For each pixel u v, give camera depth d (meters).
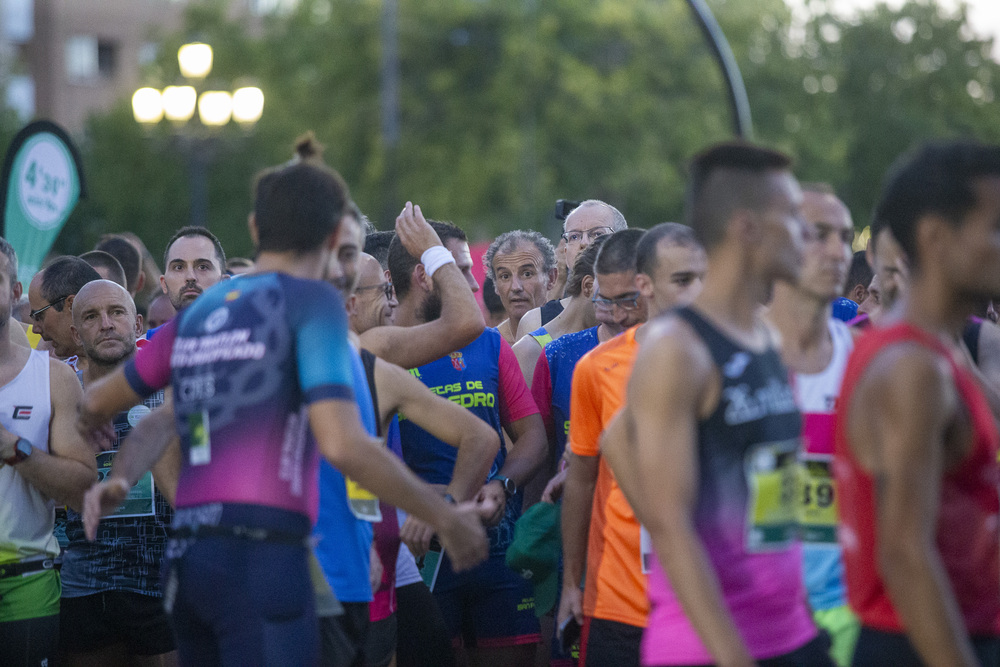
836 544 7.50
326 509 7.93
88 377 11.90
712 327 5.86
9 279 10.24
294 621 6.55
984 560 5.93
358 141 92.12
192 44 45.38
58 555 10.47
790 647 5.93
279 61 93.06
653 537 5.65
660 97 88.88
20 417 10.09
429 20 92.62
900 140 87.00
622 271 10.29
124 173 70.56
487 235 91.88
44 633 10.12
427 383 11.33
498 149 87.31
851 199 89.12
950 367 5.60
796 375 7.51
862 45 89.25
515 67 89.12
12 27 115.75
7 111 79.81
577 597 9.38
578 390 9.38
